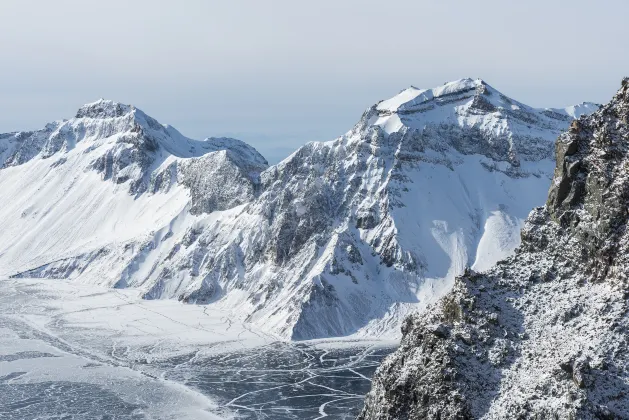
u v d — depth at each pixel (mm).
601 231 93000
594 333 84688
